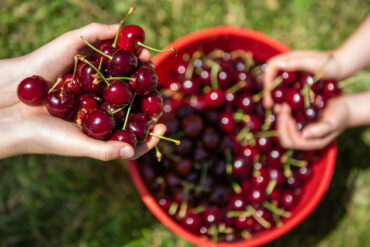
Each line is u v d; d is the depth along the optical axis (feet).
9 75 1.54
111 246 2.02
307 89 1.73
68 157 2.07
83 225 2.04
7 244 2.00
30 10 2.16
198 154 1.75
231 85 1.84
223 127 1.79
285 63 1.76
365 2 2.25
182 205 1.75
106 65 1.44
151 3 2.19
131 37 1.42
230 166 1.78
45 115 1.44
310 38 2.24
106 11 2.17
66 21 2.15
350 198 2.12
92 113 1.32
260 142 1.79
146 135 1.42
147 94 1.44
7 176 2.06
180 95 1.86
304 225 2.09
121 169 2.07
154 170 1.76
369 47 1.84
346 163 2.15
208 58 1.90
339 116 1.76
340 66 1.84
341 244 2.08
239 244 1.63
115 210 2.05
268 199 1.78
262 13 2.23
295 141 1.74
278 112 1.79
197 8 2.22
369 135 2.17
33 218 2.02
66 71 1.59
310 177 1.85
